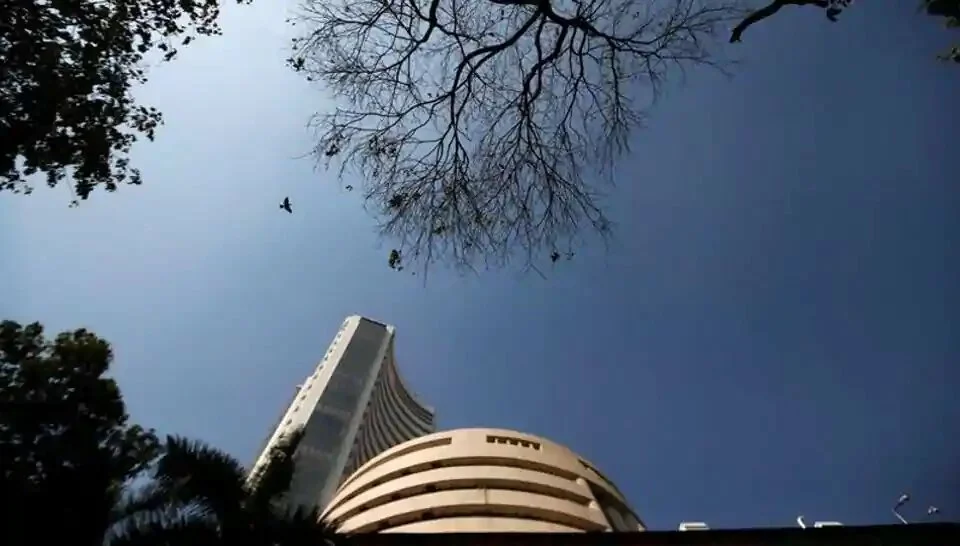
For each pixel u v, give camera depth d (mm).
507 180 11133
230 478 13016
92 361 19406
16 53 12711
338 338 104062
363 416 87000
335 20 10836
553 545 18062
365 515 31859
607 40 10297
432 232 11352
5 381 17719
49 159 13891
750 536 18219
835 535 17969
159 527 11977
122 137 15000
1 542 11352
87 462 13242
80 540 11742
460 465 33969
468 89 10992
